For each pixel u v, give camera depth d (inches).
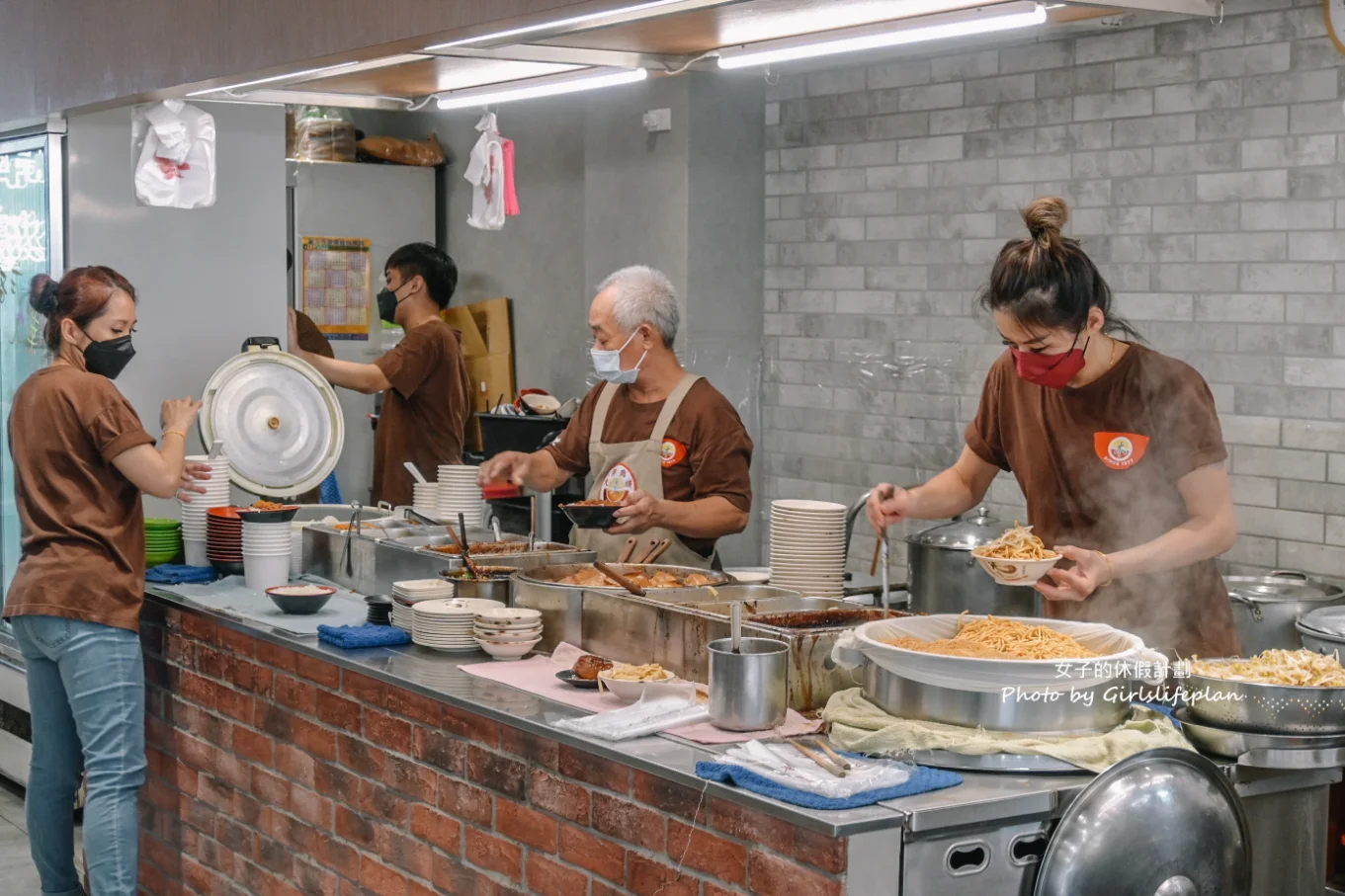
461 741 123.0
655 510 155.1
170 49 179.6
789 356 272.2
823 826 88.7
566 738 110.3
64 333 160.7
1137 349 122.4
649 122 270.8
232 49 168.1
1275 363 196.7
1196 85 204.8
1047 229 117.8
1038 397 127.9
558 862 113.0
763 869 94.2
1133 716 108.0
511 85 173.3
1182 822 96.5
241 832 157.0
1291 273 194.7
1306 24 191.8
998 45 231.8
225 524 180.5
